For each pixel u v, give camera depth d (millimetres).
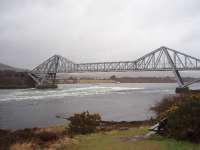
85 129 23844
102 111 52719
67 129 24875
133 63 156375
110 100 79812
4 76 196125
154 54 147750
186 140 15547
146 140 16359
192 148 13633
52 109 57906
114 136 19453
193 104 16594
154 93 111750
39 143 18109
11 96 100875
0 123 39500
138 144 15344
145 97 90000
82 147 15977
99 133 22203
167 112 18031
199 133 15469
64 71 186125
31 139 19328
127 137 18250
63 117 44281
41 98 89500
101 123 29719
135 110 53344
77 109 57375
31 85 192500
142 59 153750
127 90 142500
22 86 186500
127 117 43062
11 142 18688
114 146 15359
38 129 26547
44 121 40969
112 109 56125
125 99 83000
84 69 177875
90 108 58750
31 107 62438
